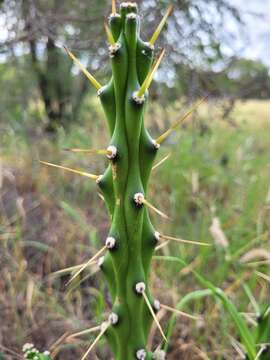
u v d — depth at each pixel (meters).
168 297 1.60
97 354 1.33
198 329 1.49
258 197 2.35
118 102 0.62
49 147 2.85
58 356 1.45
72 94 3.16
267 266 1.72
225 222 2.04
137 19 0.62
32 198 2.41
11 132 2.81
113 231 0.68
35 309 1.60
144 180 0.67
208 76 2.43
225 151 3.06
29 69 2.92
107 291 1.64
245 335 0.99
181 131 2.84
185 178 2.49
